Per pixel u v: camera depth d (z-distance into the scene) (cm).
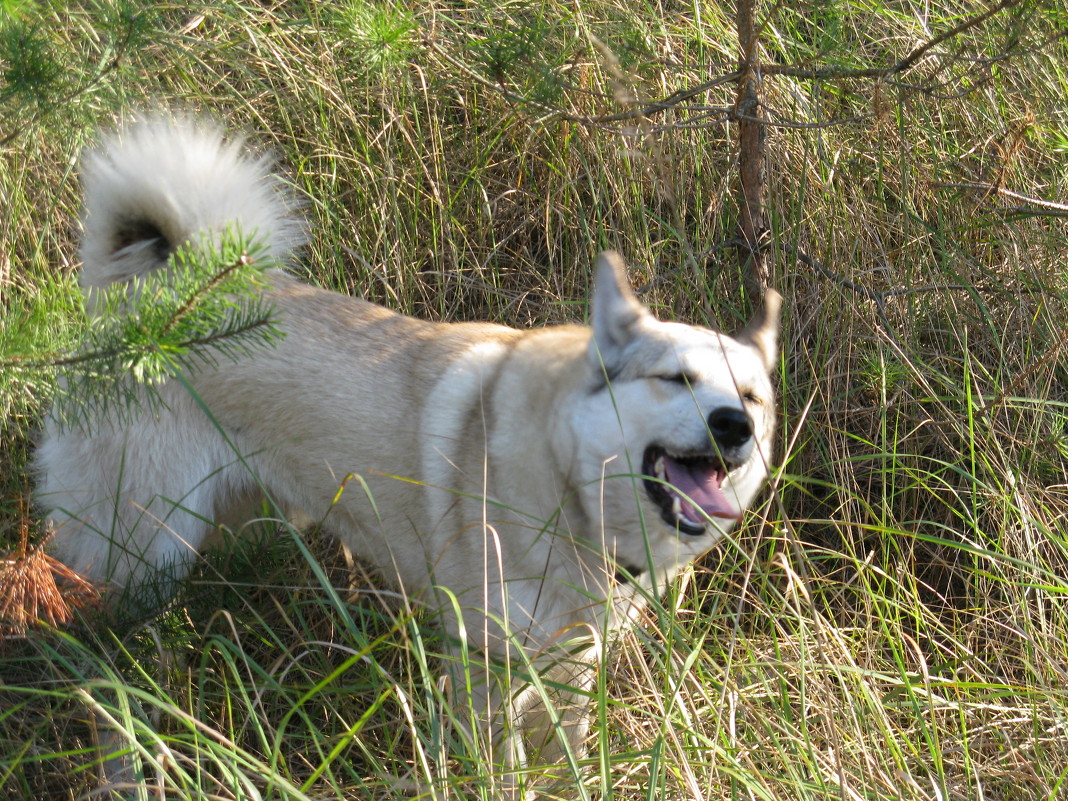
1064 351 402
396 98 450
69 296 217
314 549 374
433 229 446
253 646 342
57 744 294
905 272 436
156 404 299
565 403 279
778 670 292
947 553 387
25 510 343
